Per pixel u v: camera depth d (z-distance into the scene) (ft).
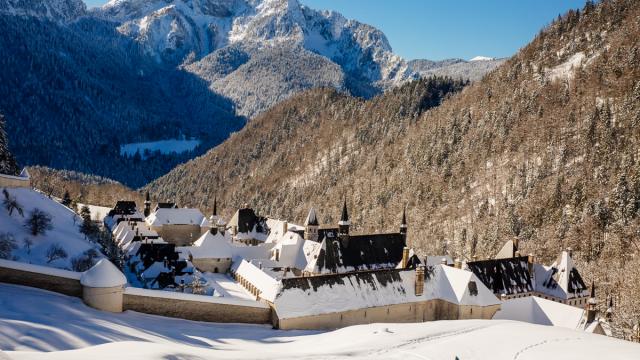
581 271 540.11
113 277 248.32
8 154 546.26
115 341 189.88
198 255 463.42
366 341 245.04
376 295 330.13
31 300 226.58
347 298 318.65
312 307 302.25
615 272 509.76
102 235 512.22
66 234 440.04
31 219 408.46
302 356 213.25
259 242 590.14
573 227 621.72
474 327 275.18
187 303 272.31
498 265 420.77
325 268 413.39
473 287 343.87
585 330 307.99
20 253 376.68
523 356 221.25
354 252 431.84
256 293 371.35
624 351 227.61
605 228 607.37
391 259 443.73
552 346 234.79
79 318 214.48
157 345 180.04
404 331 264.31
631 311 406.00
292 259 453.17
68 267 375.86
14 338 166.61
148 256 428.15
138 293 258.78
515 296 414.62
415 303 340.59
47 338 173.99
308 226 476.95
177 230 621.31
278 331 284.00
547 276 434.71
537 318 332.60
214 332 259.39
